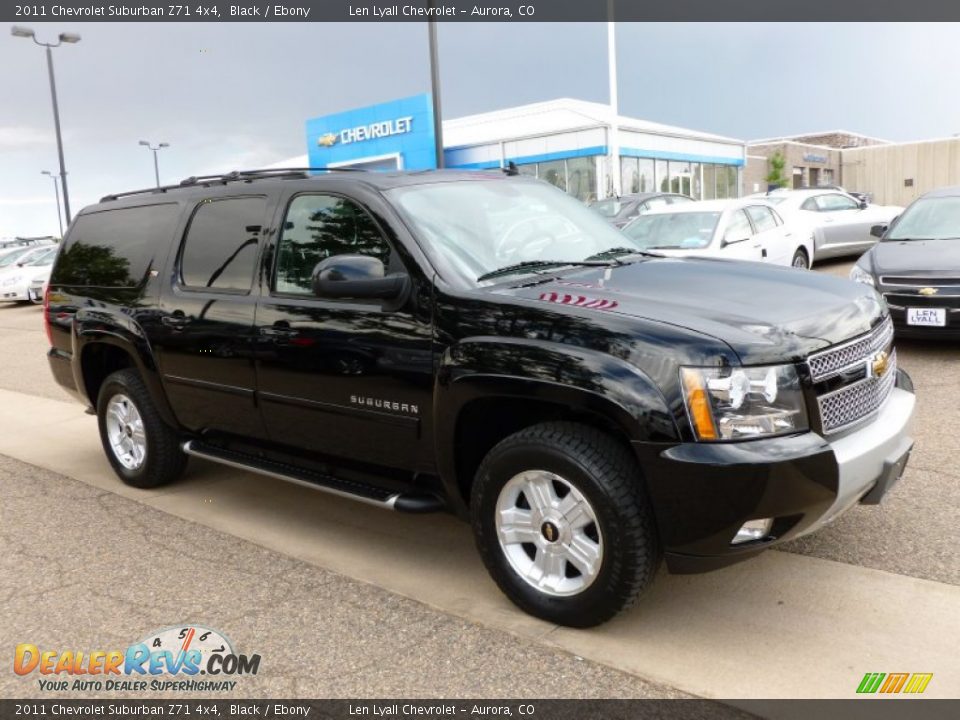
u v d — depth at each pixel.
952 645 3.07
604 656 3.14
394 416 3.70
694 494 2.92
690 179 31.91
